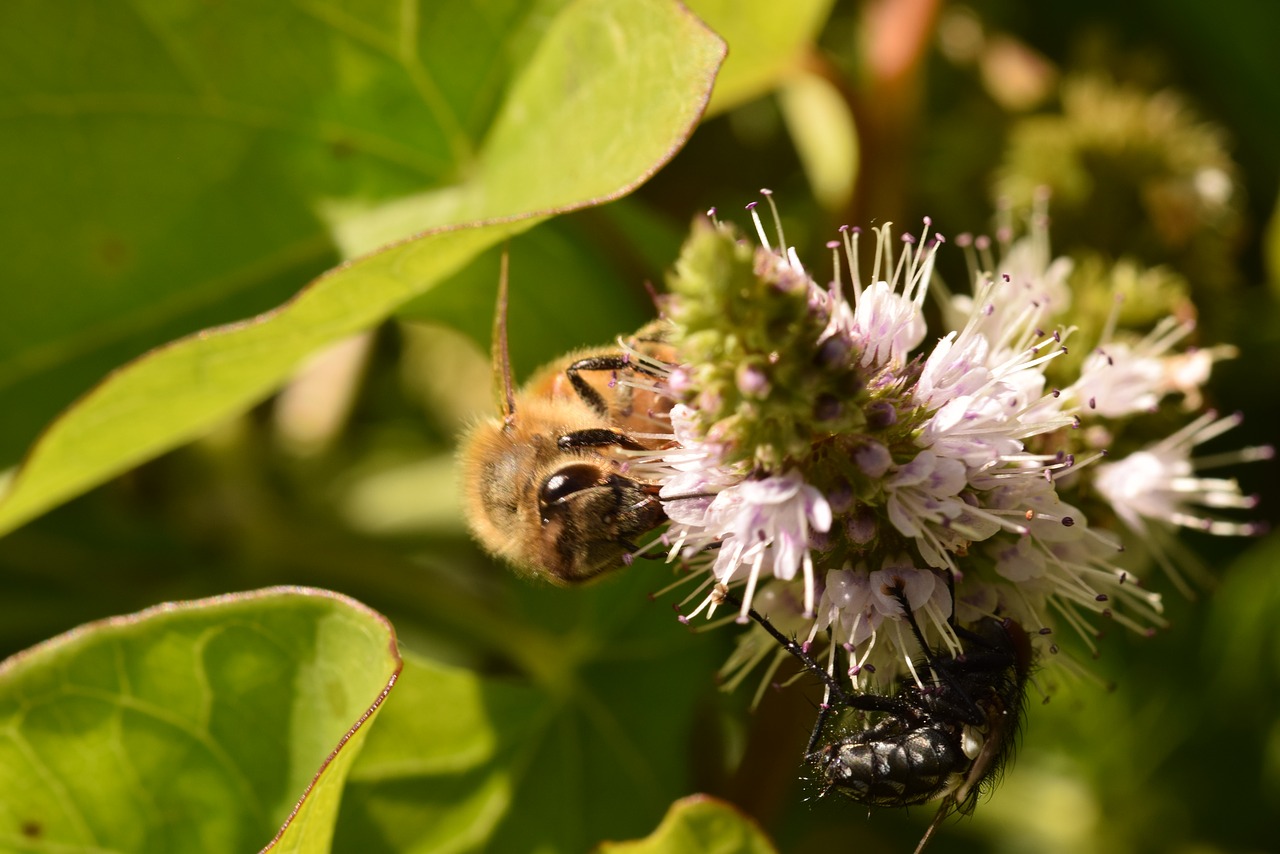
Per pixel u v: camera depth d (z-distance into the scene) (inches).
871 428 3.9
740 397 3.9
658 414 4.1
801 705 4.5
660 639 4.6
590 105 4.4
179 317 4.7
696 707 4.6
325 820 4.2
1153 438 4.3
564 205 4.2
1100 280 4.5
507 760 4.5
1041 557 4.0
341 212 4.7
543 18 4.5
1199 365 4.3
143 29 4.6
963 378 4.0
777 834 4.6
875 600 4.0
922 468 3.9
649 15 4.3
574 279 4.7
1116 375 4.2
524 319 4.6
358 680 4.2
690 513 4.0
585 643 4.6
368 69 4.6
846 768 4.1
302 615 4.2
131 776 4.2
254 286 4.7
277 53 4.6
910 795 4.1
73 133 4.6
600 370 4.3
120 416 4.4
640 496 4.1
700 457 3.9
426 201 4.7
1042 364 4.2
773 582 4.1
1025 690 4.1
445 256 4.2
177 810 4.2
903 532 3.9
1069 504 4.2
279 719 4.2
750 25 4.6
